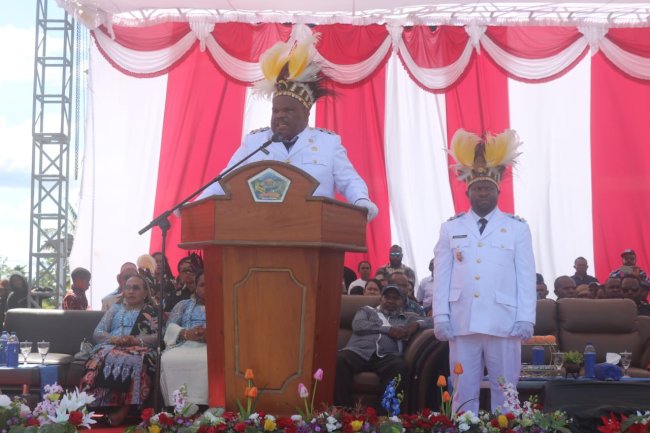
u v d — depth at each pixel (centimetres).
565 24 1102
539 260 1113
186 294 809
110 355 704
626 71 1102
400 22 1110
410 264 1105
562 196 1121
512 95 1131
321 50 1106
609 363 645
